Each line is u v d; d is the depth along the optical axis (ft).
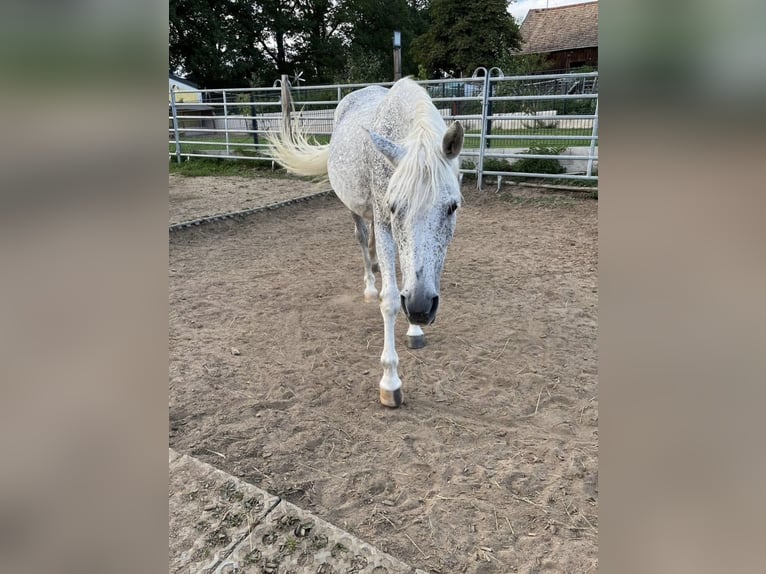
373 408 8.50
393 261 8.11
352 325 11.76
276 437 7.76
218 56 79.41
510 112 29.99
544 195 24.06
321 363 10.05
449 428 7.89
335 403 8.68
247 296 13.62
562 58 89.86
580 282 14.02
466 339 10.85
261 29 88.53
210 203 25.03
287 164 13.25
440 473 6.89
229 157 35.55
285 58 96.78
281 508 5.84
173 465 6.58
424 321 6.31
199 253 17.52
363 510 6.26
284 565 5.15
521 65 59.82
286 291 13.94
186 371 9.76
